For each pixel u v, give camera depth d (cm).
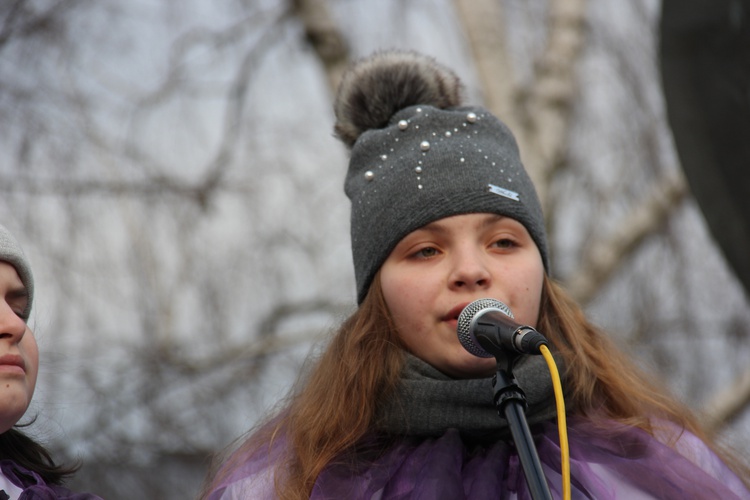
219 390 2147
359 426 800
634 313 2123
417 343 807
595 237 2073
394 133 853
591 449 783
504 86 1788
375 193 836
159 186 2059
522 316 802
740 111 1055
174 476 2105
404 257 818
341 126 910
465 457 776
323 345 891
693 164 1076
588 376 833
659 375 904
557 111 1852
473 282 792
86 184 2030
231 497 798
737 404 1844
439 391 781
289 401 880
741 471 870
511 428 685
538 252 841
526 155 1750
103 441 2066
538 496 655
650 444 791
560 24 1930
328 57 1830
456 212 809
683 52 1072
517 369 789
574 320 867
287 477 789
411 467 766
